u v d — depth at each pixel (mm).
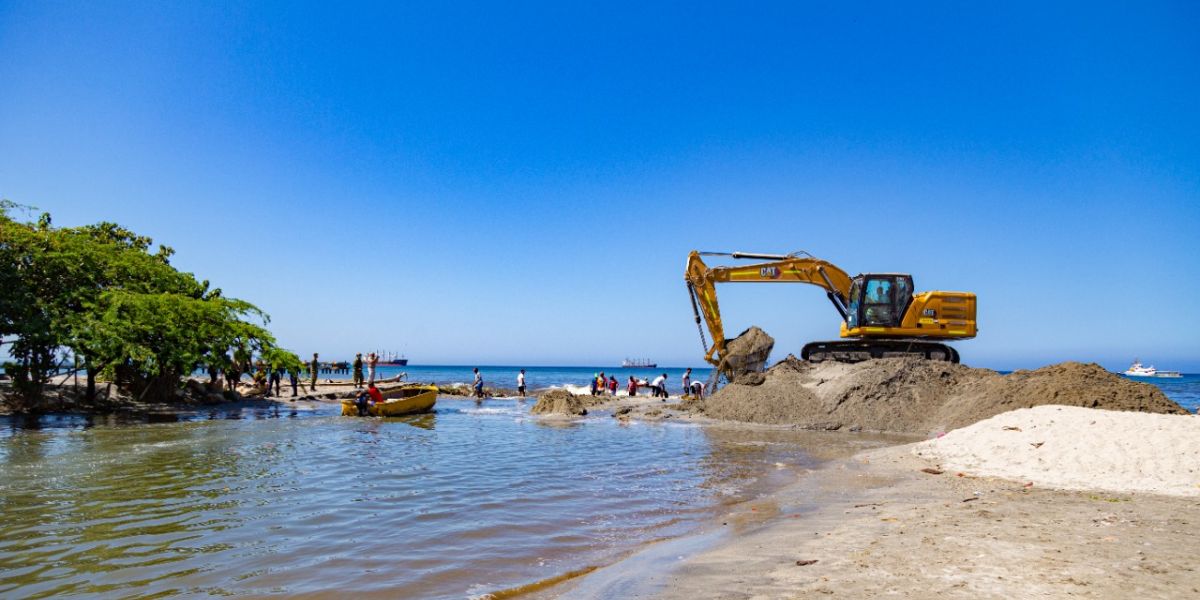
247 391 33188
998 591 4797
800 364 25922
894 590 4922
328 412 25906
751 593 5070
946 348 25359
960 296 25656
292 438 17078
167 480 10953
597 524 8109
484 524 8055
